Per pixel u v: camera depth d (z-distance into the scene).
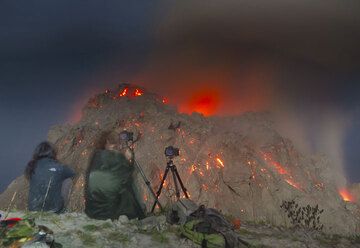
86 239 6.38
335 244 8.22
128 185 7.48
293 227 9.18
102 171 7.24
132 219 7.48
